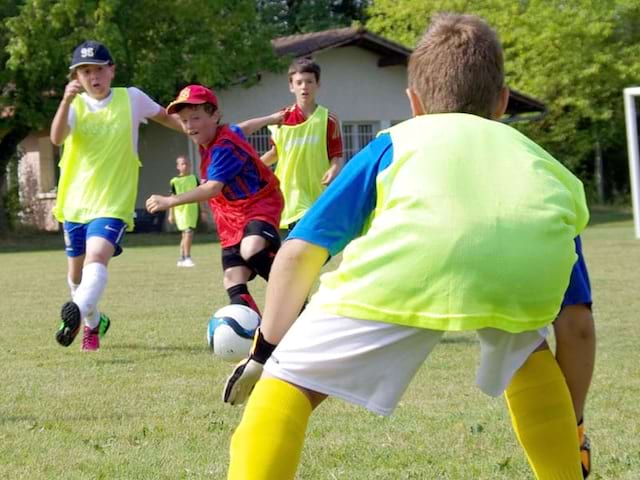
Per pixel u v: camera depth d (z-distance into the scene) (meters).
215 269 41.97
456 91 7.58
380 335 7.12
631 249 46.69
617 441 12.36
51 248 62.50
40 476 11.08
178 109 17.67
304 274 7.42
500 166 7.21
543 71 88.62
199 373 17.41
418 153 7.24
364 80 79.50
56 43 61.38
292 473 7.27
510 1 90.44
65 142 19.92
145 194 77.31
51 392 15.74
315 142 24.28
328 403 14.73
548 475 8.03
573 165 92.38
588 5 87.50
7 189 75.56
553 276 7.13
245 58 69.12
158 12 66.56
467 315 6.95
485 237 6.95
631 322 22.98
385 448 12.11
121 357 19.20
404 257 7.01
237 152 17.62
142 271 41.09
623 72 87.62
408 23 97.50
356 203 7.41
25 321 25.20
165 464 11.52
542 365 8.07
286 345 7.34
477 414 13.88
